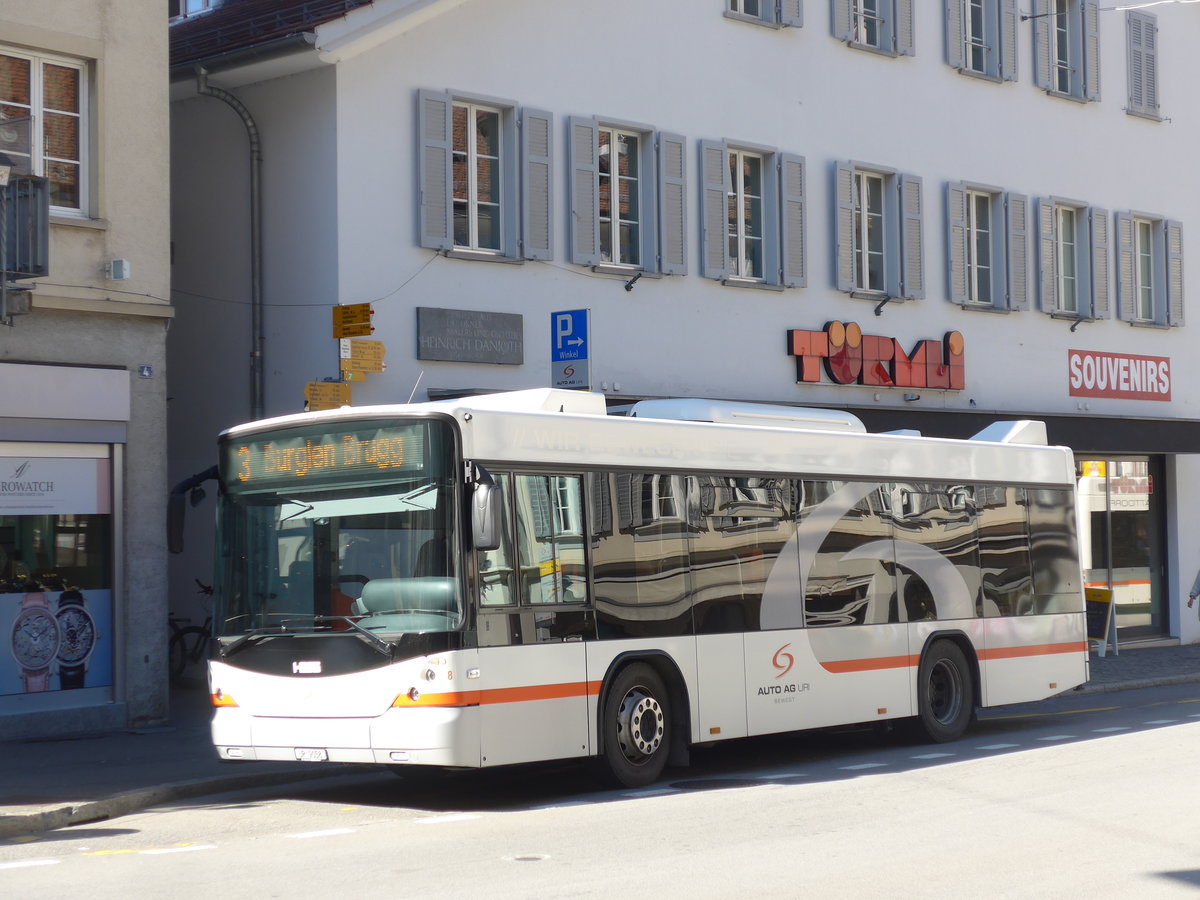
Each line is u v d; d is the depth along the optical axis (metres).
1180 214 30.34
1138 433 27.86
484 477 10.59
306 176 18.25
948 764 13.66
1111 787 11.93
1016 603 16.48
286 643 11.28
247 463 11.79
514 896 7.84
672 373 21.41
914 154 25.16
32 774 12.77
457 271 18.98
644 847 9.35
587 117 20.42
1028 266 27.02
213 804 11.89
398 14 18.00
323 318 18.00
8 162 14.20
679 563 12.61
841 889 8.05
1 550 14.77
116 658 15.52
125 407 15.56
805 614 13.78
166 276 15.98
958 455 15.98
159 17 16.08
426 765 10.74
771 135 22.95
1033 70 27.39
